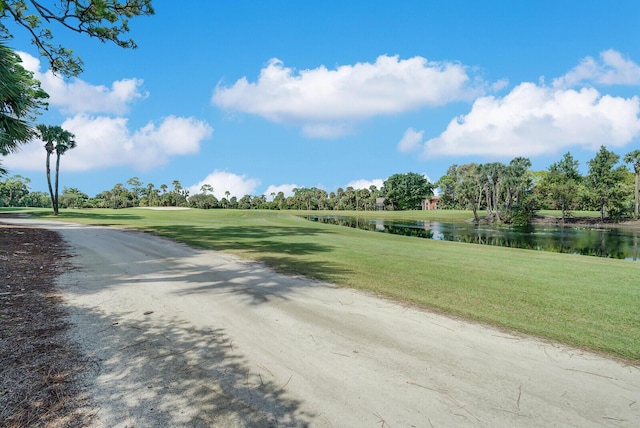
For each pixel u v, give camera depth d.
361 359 3.56
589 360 3.61
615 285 7.23
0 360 3.37
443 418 2.61
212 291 6.17
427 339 4.11
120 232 17.77
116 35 9.27
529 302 5.77
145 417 2.55
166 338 4.02
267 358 3.55
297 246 12.95
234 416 2.59
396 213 79.94
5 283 6.29
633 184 66.81
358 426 2.50
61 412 2.59
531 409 2.73
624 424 2.56
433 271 8.44
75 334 4.07
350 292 6.21
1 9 8.27
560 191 59.53
